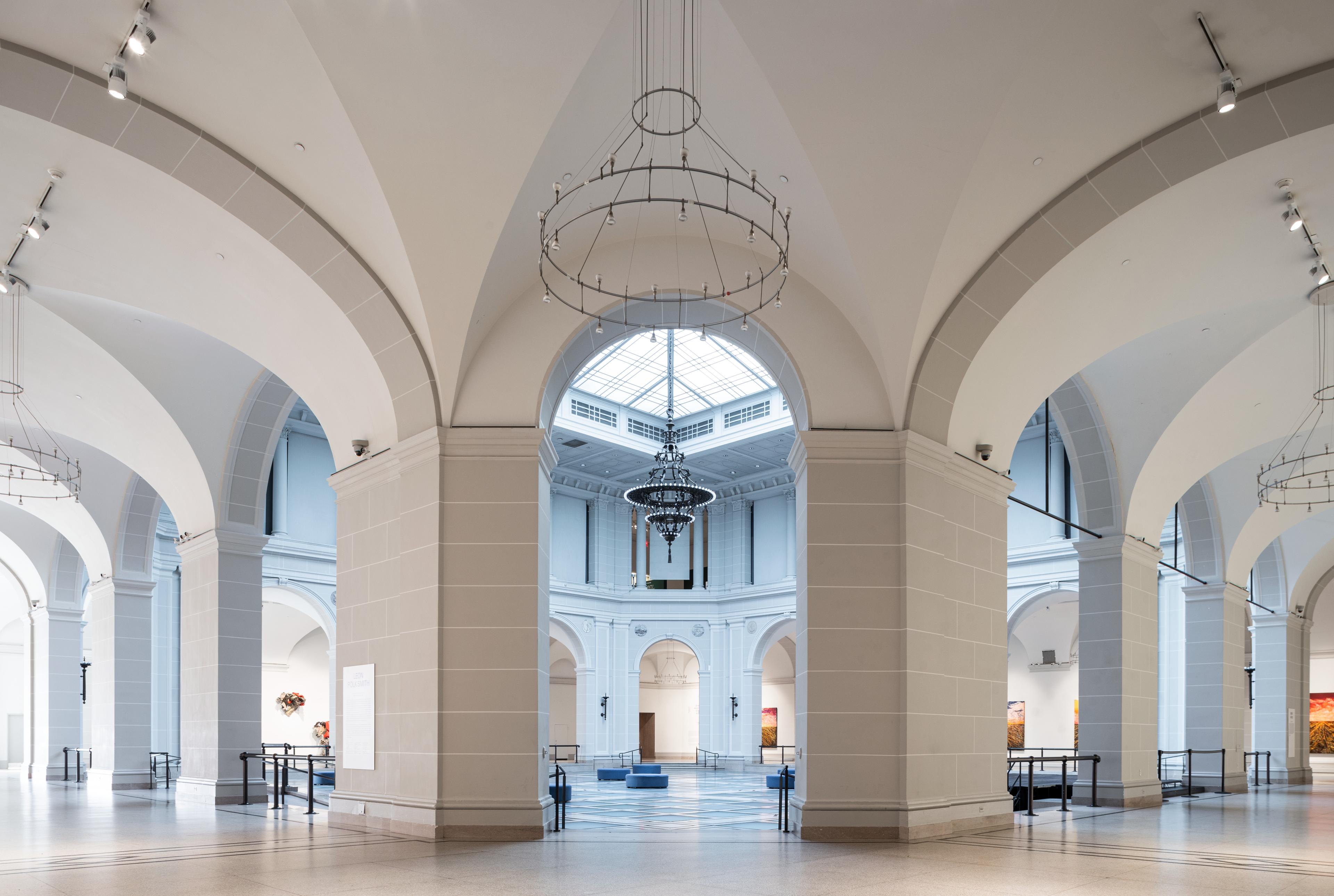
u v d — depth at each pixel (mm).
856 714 11336
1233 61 9461
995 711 12789
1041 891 7723
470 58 9211
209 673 16594
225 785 16203
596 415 31344
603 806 16672
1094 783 15844
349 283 11586
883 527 11688
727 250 12289
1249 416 16359
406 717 11641
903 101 9727
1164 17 8914
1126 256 11602
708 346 27453
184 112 10141
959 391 12242
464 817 11000
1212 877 8516
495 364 11961
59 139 9969
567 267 12148
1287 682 24453
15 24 9047
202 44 9227
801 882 8094
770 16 8945
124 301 13125
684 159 8258
